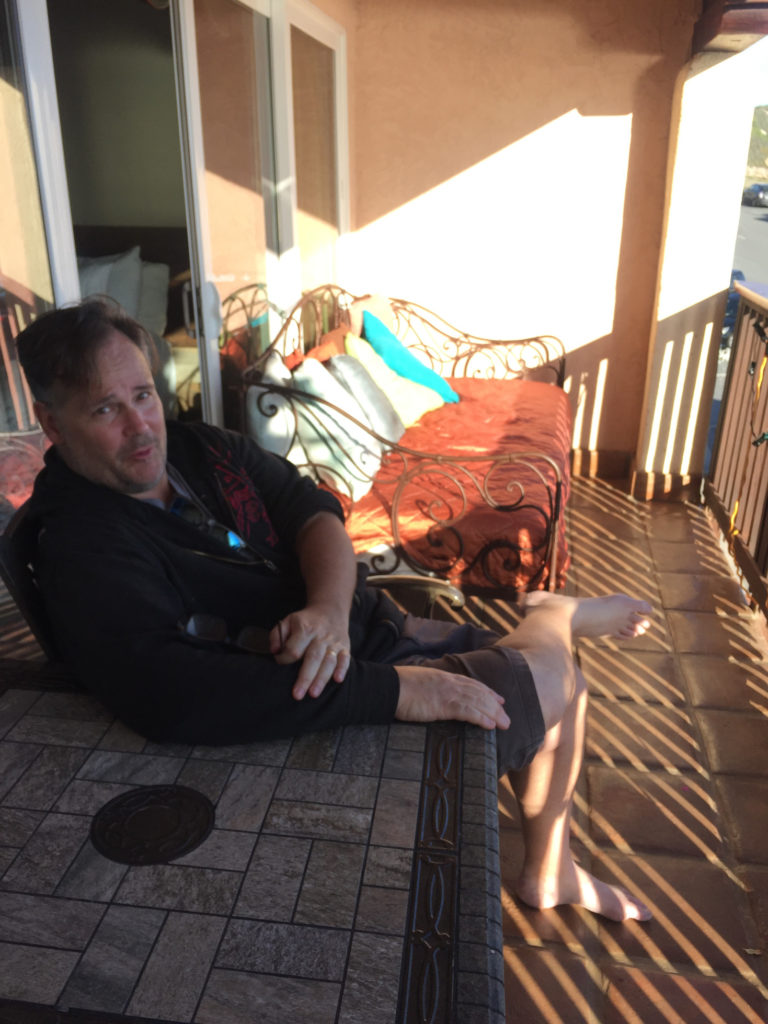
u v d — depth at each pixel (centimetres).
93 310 136
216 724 124
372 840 107
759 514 359
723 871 211
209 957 90
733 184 428
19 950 91
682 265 443
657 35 452
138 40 292
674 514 462
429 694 133
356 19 476
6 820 111
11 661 152
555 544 288
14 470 221
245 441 174
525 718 150
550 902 193
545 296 507
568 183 486
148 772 121
